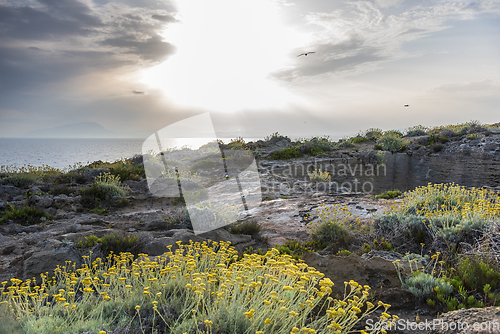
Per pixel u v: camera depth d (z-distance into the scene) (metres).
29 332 2.36
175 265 3.29
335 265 3.96
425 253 4.93
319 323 2.78
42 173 13.76
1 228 7.67
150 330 2.45
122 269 3.55
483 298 3.16
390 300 3.30
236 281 2.82
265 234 6.79
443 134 25.03
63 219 8.68
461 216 5.43
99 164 16.91
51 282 4.13
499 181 12.43
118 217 8.37
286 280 2.96
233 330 2.36
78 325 2.46
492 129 24.02
